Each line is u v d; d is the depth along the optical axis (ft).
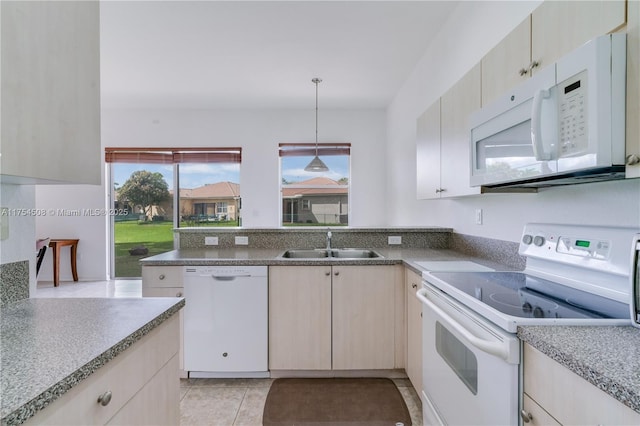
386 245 9.04
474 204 7.41
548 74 3.33
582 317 2.98
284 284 7.08
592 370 2.06
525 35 4.01
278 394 6.69
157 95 14.46
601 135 2.75
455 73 8.13
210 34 9.34
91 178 3.76
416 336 6.21
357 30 9.11
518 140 3.86
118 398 2.73
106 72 11.97
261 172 16.81
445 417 4.28
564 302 3.50
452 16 8.30
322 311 7.09
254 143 16.76
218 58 10.85
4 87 2.62
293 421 5.85
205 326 7.08
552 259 4.40
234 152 16.79
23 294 3.93
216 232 9.08
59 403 2.13
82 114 3.59
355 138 16.90
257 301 7.06
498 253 6.39
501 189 5.15
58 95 3.22
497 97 4.61
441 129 6.55
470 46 7.34
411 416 5.98
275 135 16.79
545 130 3.30
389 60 10.96
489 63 4.80
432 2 7.88
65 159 3.33
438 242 8.95
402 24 8.80
